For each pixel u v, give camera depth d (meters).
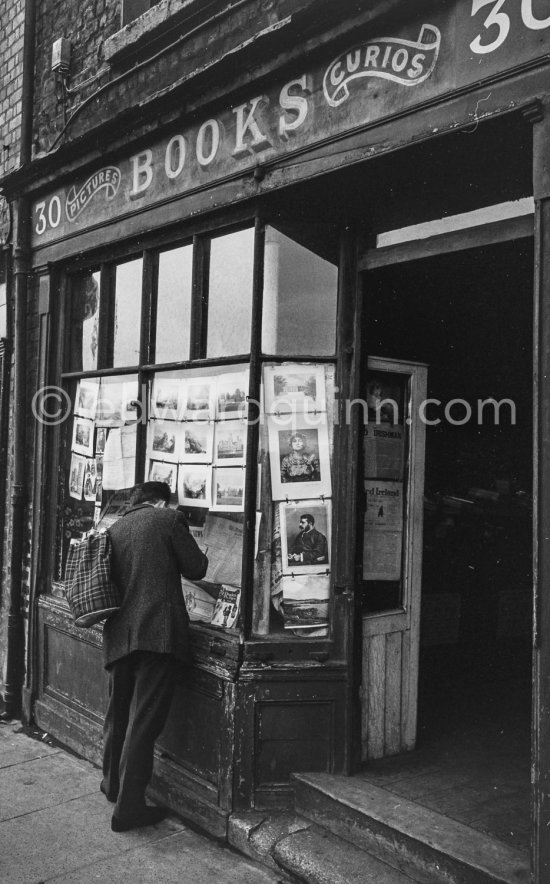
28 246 5.58
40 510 5.28
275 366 3.84
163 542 3.81
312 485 3.81
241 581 3.82
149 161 4.48
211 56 4.16
